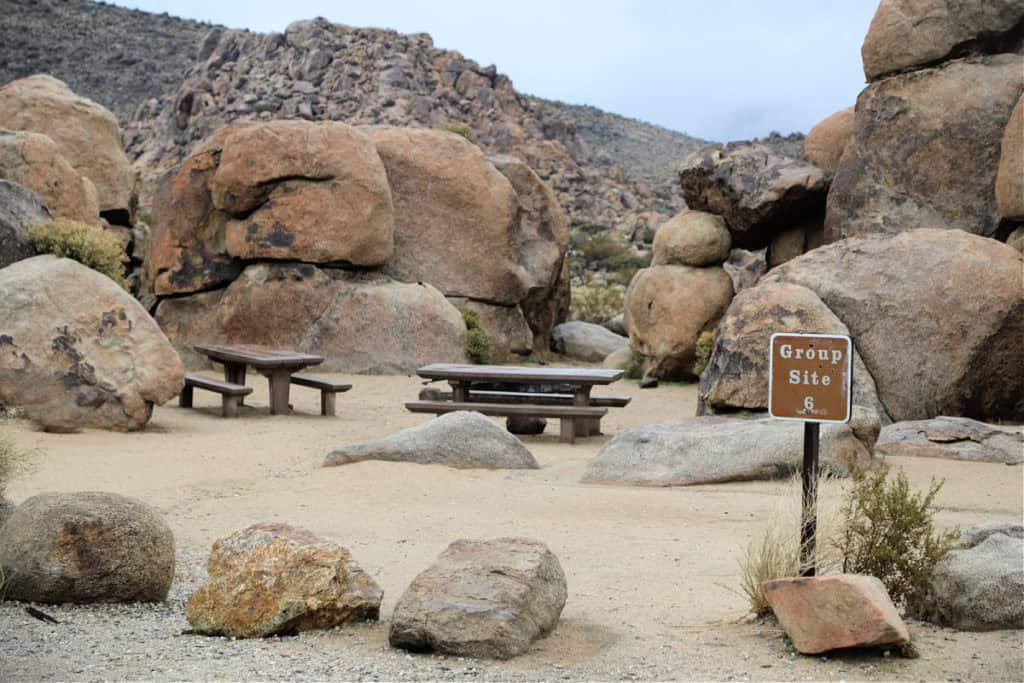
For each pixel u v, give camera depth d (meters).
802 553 6.05
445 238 24.41
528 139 87.62
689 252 21.36
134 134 95.56
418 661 5.29
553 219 27.28
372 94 82.25
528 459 12.02
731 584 6.94
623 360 23.38
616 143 139.62
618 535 8.52
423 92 84.69
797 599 5.38
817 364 6.00
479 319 24.08
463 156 24.73
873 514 6.14
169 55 128.75
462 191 24.50
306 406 17.62
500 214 24.78
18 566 6.34
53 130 24.81
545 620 5.68
